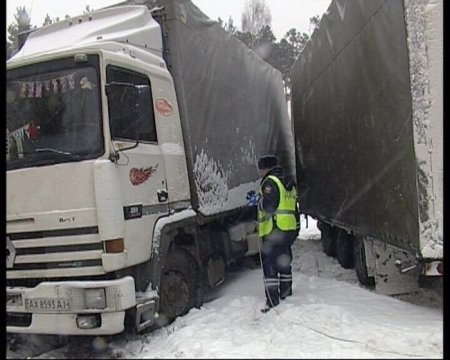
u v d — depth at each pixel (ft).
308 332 17.54
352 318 18.61
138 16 21.08
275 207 21.70
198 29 24.56
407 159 17.94
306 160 36.42
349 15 23.97
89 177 16.89
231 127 28.27
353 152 24.66
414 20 17.19
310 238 45.03
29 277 17.38
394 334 16.90
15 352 18.81
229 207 26.55
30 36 22.06
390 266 22.56
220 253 26.43
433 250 16.94
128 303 16.48
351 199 25.27
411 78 17.30
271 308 20.90
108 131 17.24
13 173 17.69
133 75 19.15
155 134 20.01
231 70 28.89
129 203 17.74
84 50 17.74
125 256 16.97
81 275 16.87
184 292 21.49
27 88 18.25
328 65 28.55
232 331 18.28
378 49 20.33
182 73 22.31
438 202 16.93
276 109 39.32
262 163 22.76
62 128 17.69
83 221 16.80
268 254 21.58
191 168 22.31
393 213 19.49
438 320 18.49
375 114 21.15
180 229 21.09
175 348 16.81
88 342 19.27
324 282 25.61
